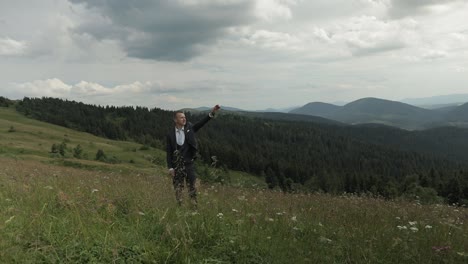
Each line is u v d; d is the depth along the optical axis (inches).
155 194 290.0
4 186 321.1
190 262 186.7
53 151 4758.9
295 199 428.1
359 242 231.0
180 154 308.0
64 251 181.0
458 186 2994.6
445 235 254.1
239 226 241.1
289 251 215.5
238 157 6038.4
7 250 169.2
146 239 206.4
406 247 217.0
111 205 257.6
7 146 4522.6
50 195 286.0
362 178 4534.9
